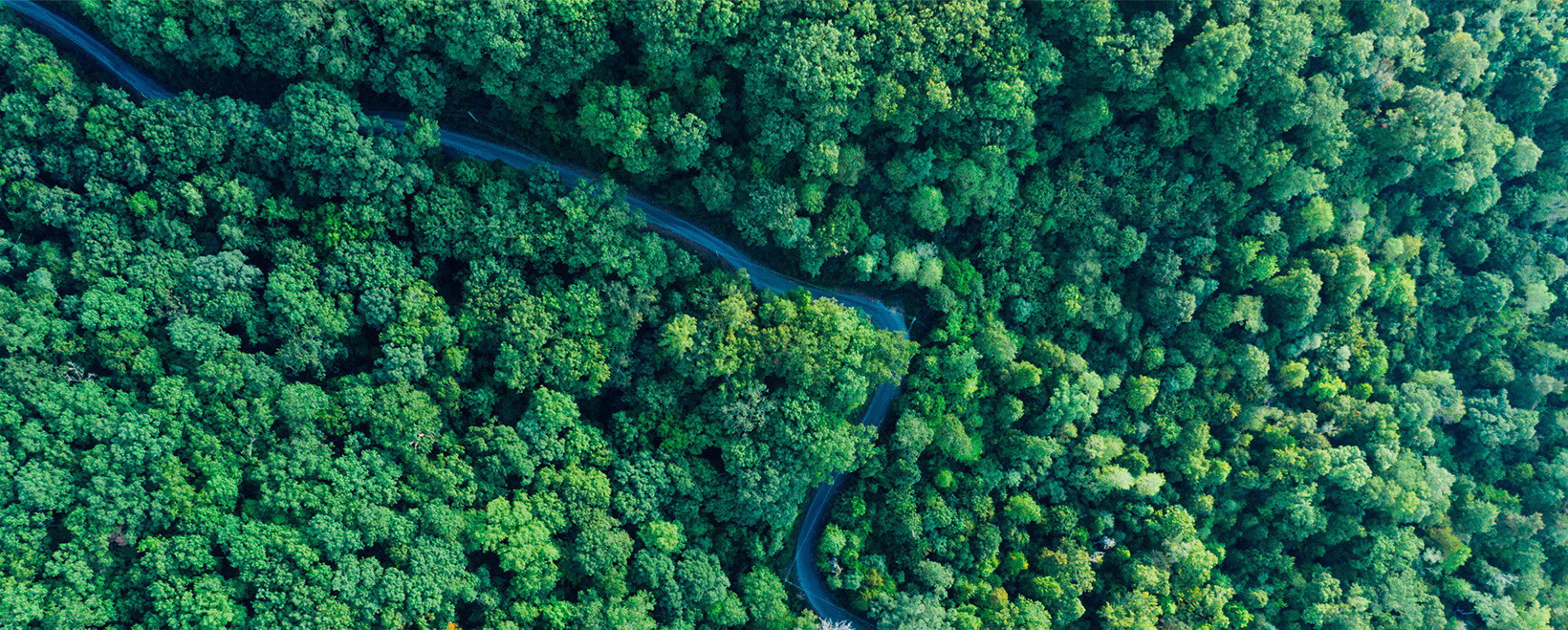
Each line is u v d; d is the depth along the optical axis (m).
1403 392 99.19
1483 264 102.88
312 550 63.25
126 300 61.84
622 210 72.38
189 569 60.84
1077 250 85.31
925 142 77.88
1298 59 78.00
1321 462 93.44
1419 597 100.00
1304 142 85.94
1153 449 94.69
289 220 67.62
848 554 82.69
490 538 69.50
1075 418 87.75
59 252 61.72
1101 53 73.69
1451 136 87.88
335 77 63.97
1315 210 88.50
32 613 55.56
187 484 62.03
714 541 80.25
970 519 86.88
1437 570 101.56
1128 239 84.75
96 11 57.41
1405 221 98.44
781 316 76.88
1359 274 90.81
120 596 59.59
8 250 60.34
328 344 68.00
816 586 85.25
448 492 69.50
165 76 63.69
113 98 59.81
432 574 67.00
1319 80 81.38
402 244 70.31
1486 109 95.06
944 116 74.06
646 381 76.38
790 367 77.62
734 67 69.44
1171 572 91.81
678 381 77.06
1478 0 90.56
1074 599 86.38
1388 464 96.06
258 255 68.00
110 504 59.00
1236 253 89.25
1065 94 78.44
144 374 62.28
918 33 68.31
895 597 82.44
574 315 72.75
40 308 59.69
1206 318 91.56
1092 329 90.31
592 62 65.69
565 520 73.00
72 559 57.69
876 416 87.44
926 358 83.62
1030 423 89.19
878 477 85.69
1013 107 73.00
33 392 58.16
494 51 62.34
